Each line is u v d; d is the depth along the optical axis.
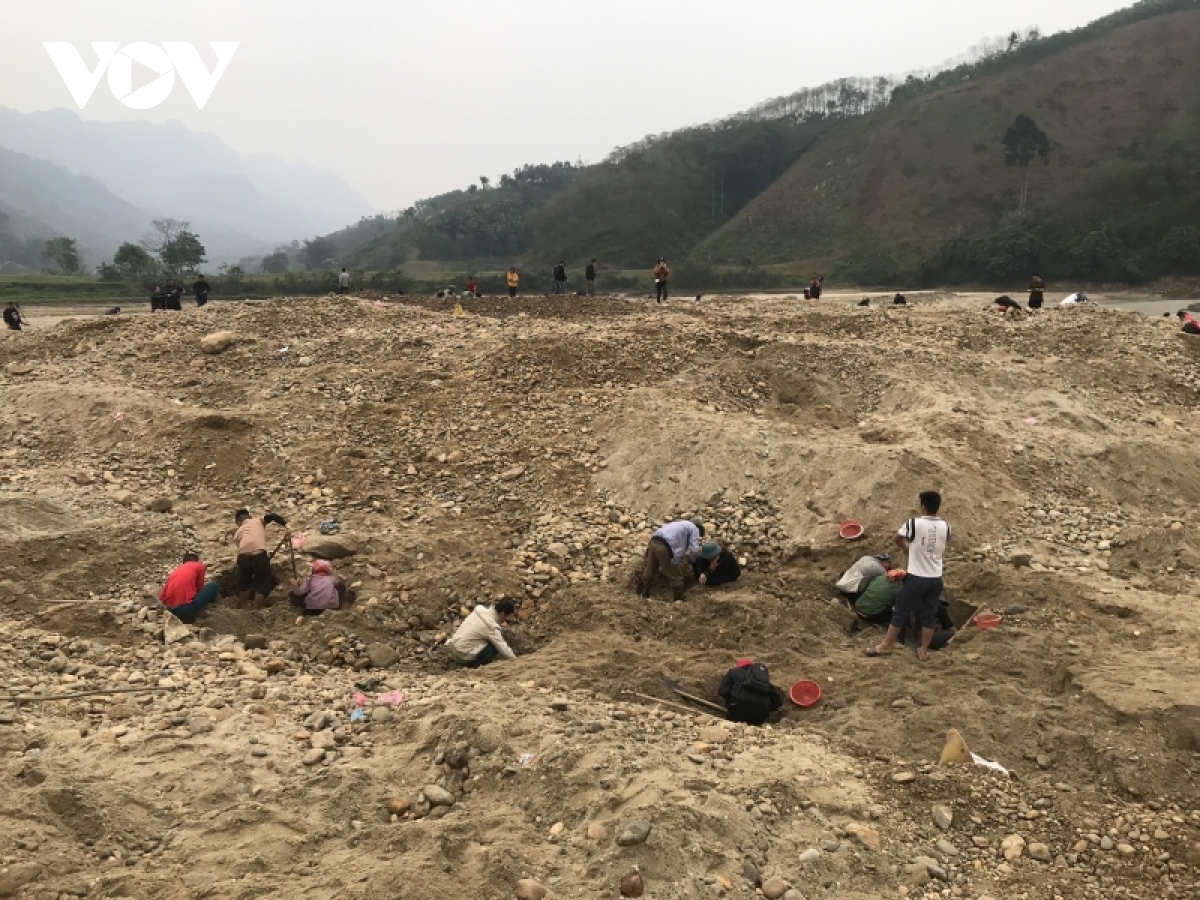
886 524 8.65
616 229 85.69
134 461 10.39
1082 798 4.77
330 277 52.91
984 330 15.74
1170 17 89.12
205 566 7.87
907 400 11.83
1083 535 8.83
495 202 109.50
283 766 4.70
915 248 69.69
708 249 81.56
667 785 4.42
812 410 12.02
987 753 5.28
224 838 4.05
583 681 6.25
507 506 9.58
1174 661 6.09
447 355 13.48
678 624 7.47
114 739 4.81
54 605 7.06
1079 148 76.19
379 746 5.03
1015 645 6.67
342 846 4.08
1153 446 10.56
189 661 6.24
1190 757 5.02
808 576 8.21
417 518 9.26
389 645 7.19
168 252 61.59
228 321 15.99
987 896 3.97
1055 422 11.71
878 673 6.43
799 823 4.35
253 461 10.39
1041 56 92.62
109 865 3.82
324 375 12.78
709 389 12.03
